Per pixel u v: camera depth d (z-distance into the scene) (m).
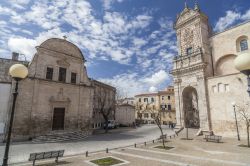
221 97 25.89
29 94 24.12
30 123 23.59
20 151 16.80
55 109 26.97
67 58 29.58
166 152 15.77
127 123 57.22
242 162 11.93
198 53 30.19
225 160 12.57
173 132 35.59
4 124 21.75
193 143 20.44
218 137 21.36
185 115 32.09
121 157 14.05
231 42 28.55
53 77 27.25
